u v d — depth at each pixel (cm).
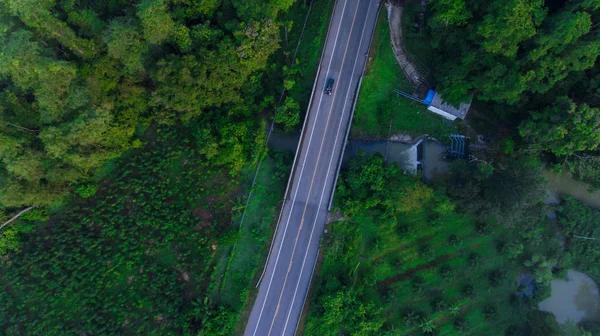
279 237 6131
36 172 5434
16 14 4972
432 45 6206
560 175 6831
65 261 5881
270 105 6444
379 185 6038
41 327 5688
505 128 6775
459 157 6681
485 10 5412
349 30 6575
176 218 6053
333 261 6188
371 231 6369
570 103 5509
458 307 6347
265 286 6022
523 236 6488
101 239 5981
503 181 5853
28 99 5616
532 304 6538
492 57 5641
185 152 6331
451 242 6475
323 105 6400
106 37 5131
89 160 5559
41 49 5034
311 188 6259
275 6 5744
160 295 5847
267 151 6250
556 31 4962
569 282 6756
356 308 5941
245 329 5922
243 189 6219
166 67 5378
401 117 6788
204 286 5897
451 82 6134
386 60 6681
